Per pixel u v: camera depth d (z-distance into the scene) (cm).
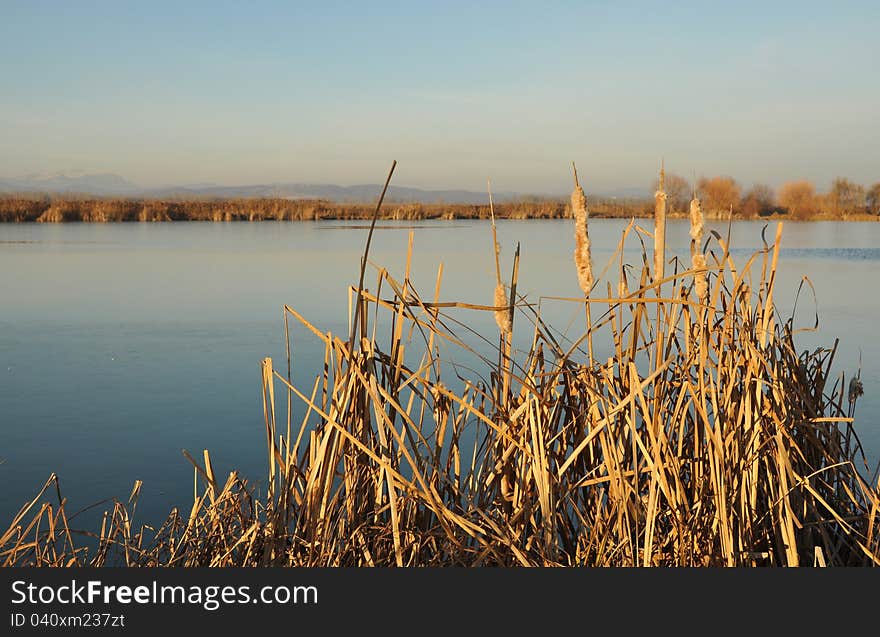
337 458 388
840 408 465
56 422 941
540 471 387
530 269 2434
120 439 878
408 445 453
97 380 1144
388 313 1669
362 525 400
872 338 1341
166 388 1095
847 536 428
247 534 409
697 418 418
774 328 431
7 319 1667
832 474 445
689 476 434
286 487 390
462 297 1900
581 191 381
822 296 1877
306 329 1528
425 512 425
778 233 416
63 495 714
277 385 1107
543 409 407
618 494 396
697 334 418
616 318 477
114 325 1591
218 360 1269
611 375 417
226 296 1992
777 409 416
